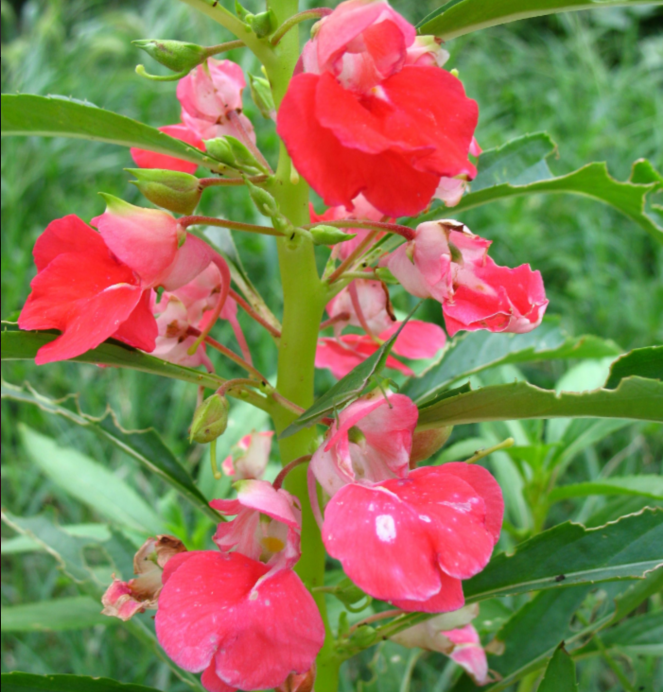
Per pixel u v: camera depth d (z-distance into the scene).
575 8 0.23
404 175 0.18
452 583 0.18
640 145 0.73
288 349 0.23
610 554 0.23
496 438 0.37
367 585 0.17
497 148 0.28
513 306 0.20
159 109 0.77
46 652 0.44
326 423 0.21
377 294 0.26
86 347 0.20
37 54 0.76
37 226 0.66
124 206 0.20
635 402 0.21
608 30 1.01
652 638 0.27
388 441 0.20
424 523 0.18
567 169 0.70
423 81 0.19
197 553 0.20
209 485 0.35
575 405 0.21
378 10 0.18
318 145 0.18
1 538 0.38
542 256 0.67
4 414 0.52
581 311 0.63
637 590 0.24
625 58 0.87
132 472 0.51
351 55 0.19
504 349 0.30
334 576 0.33
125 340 0.20
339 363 0.28
